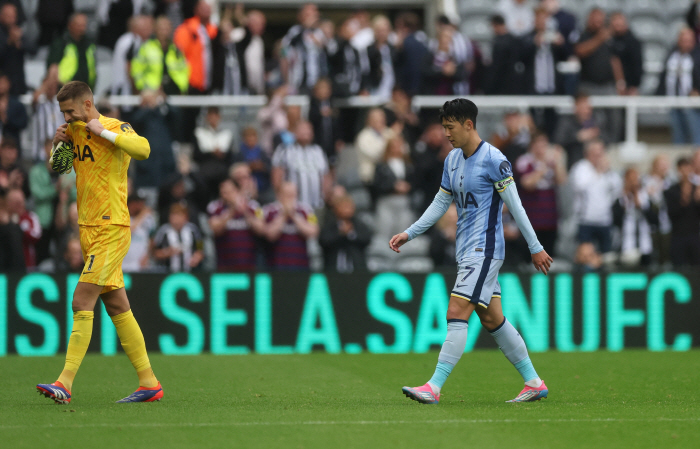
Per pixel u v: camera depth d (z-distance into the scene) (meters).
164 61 40.75
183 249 35.19
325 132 41.28
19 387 22.11
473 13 56.81
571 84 47.28
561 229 41.56
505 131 42.81
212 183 39.22
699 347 34.81
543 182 39.47
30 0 50.19
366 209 41.75
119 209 18.34
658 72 50.09
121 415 16.88
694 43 47.53
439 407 18.11
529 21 52.22
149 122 39.03
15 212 36.19
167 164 39.25
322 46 43.81
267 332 33.03
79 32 40.09
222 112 43.69
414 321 33.62
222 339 32.75
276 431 15.10
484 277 18.17
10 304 31.78
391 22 61.50
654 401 19.39
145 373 19.09
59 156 18.95
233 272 32.94
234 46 43.06
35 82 46.41
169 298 32.53
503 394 20.92
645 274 34.72
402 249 40.56
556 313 34.12
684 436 14.88
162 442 14.19
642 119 48.84
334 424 15.80
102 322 31.97
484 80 45.28
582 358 30.22
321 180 40.16
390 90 44.97
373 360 29.44
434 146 41.09
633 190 40.50
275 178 38.19
